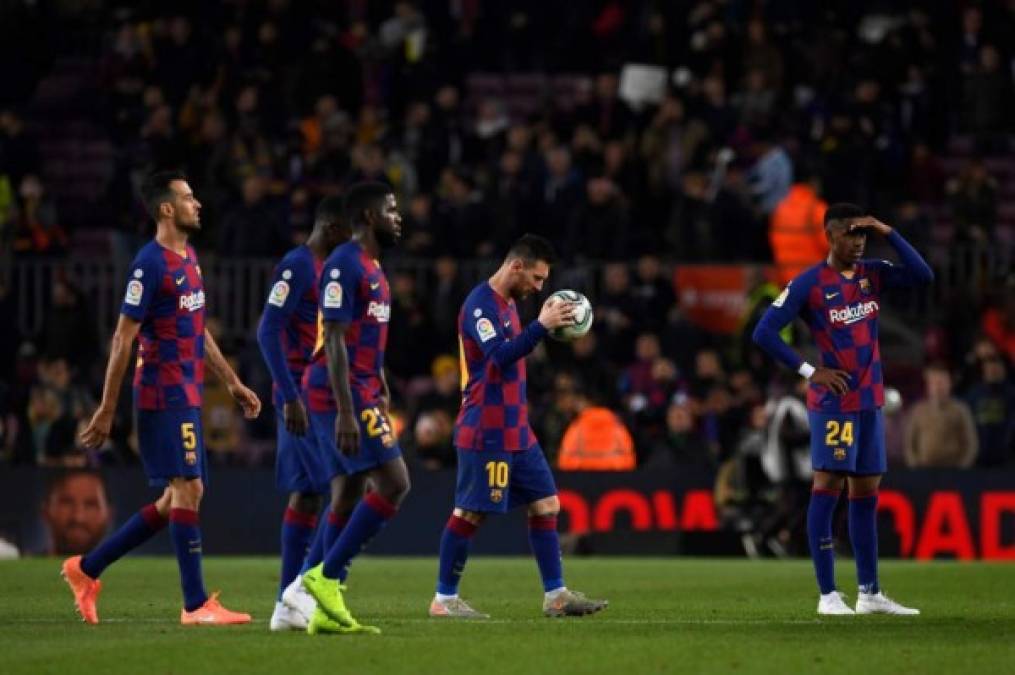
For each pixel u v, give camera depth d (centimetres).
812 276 4200
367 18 10244
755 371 7881
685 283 8200
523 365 4103
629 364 7988
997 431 7444
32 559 6719
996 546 7031
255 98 9219
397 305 8112
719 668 3072
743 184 8512
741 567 6216
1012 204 9912
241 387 4028
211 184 8825
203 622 3853
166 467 3822
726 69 9444
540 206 8556
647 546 7088
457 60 9875
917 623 3919
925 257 8394
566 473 7162
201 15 9944
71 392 7438
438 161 9088
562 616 4062
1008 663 3148
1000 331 8231
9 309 8162
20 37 10031
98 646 3359
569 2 10150
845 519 6850
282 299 3750
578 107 9188
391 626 3797
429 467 7369
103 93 9844
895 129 9188
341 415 3572
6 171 8869
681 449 7369
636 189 8825
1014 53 9794
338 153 8919
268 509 7100
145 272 3766
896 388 8438
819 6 10038
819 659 3180
